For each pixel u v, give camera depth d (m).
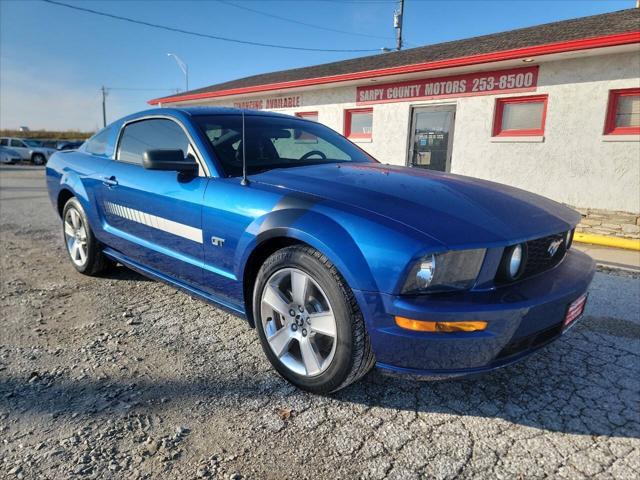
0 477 1.82
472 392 2.49
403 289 1.96
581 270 2.47
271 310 2.52
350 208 2.20
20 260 5.05
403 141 9.59
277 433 2.12
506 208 2.37
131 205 3.45
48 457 1.94
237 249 2.57
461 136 8.57
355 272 2.03
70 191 4.30
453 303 1.93
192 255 2.95
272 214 2.38
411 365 2.03
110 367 2.69
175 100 15.77
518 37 8.83
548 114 7.44
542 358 2.87
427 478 1.86
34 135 49.56
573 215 2.70
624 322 3.42
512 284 2.14
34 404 2.31
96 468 1.88
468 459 1.97
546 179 7.62
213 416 2.24
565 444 2.07
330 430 2.15
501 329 1.97
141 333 3.16
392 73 8.67
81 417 2.21
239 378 2.59
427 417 2.26
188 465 1.91
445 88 8.71
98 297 3.86
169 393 2.43
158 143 3.39
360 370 2.22
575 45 6.43
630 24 6.91
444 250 1.93
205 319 3.41
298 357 2.47
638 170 6.68
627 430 2.17
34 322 3.33
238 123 3.30
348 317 2.12
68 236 4.53
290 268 2.35
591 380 2.61
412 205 2.22
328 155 3.48
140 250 3.48
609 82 6.78
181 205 2.93
